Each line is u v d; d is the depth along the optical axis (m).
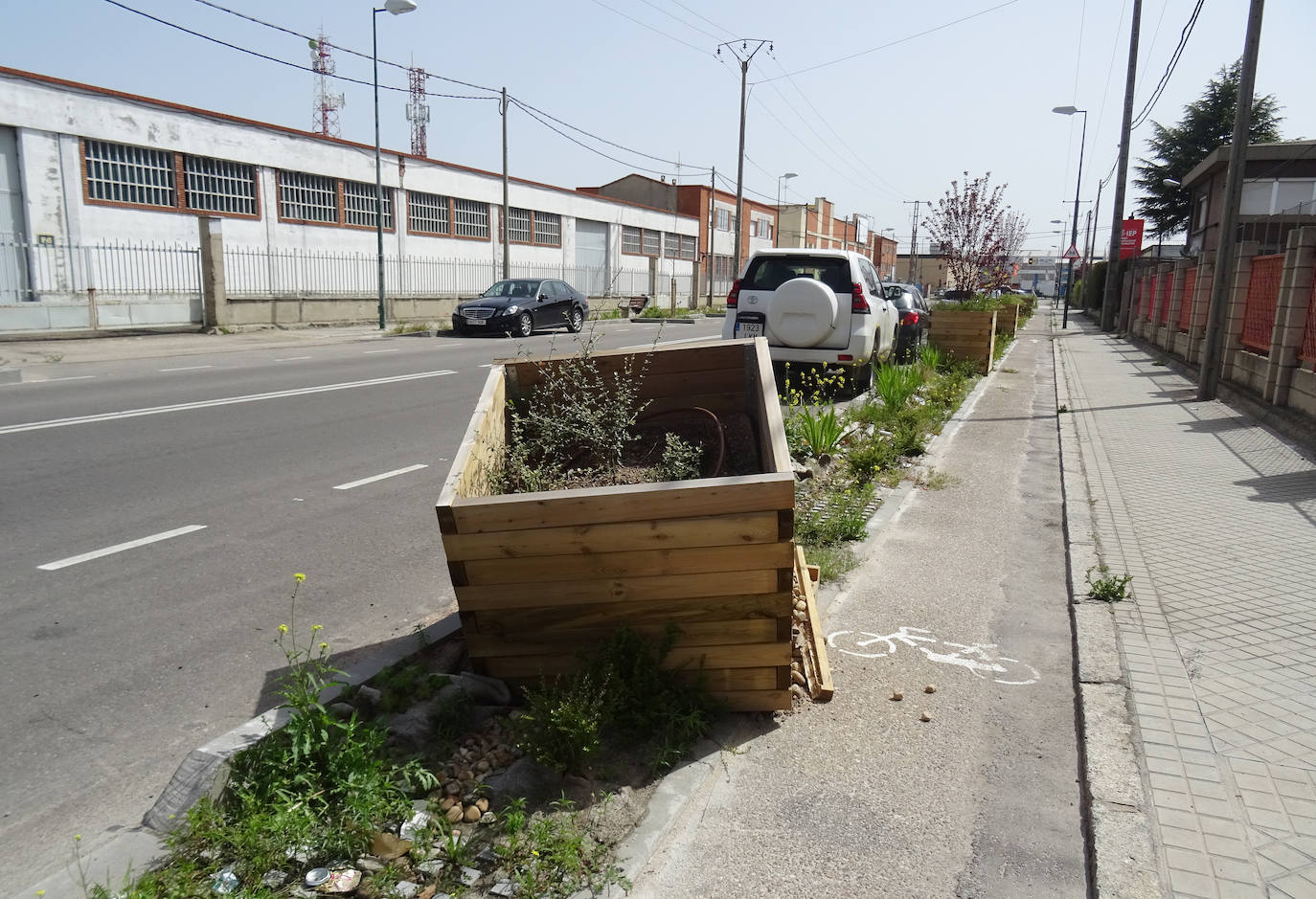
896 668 4.21
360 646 4.45
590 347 5.30
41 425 9.70
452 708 3.52
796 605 4.45
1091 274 48.16
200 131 24.22
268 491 7.35
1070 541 6.04
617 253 46.56
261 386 13.18
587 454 4.79
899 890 2.72
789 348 12.51
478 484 3.98
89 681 4.09
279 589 5.23
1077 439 9.69
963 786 3.27
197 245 24.48
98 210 21.78
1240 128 11.88
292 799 2.99
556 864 2.78
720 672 3.63
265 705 3.89
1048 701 3.91
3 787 3.29
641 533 3.40
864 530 6.14
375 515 6.73
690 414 5.13
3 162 19.95
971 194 28.80
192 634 4.59
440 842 2.90
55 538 6.04
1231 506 6.87
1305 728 3.55
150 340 20.53
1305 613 4.73
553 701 3.26
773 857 2.87
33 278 20.44
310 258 28.16
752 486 3.31
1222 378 13.53
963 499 7.32
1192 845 2.84
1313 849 2.82
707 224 55.97
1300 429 9.43
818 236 73.75
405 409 11.42
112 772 3.40
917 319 17.41
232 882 2.67
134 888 2.59
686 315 42.09
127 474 7.74
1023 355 21.62
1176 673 4.04
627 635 3.52
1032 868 2.82
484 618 3.58
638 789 3.21
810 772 3.35
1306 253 10.15
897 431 9.30
